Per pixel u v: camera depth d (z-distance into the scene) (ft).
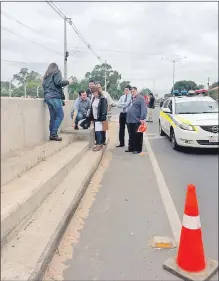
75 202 15.03
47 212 13.17
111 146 33.55
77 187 16.56
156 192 17.98
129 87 31.45
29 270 9.07
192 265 10.13
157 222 13.87
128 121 28.99
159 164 24.88
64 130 28.58
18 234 11.20
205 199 16.85
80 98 29.94
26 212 12.25
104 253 11.27
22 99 17.99
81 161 22.57
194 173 22.07
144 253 11.32
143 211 15.11
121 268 10.42
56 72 21.85
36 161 17.88
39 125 21.34
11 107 16.39
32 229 11.60
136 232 12.90
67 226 13.26
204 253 11.50
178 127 29.32
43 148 19.21
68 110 32.04
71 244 11.85
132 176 21.36
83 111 29.84
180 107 33.30
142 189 18.52
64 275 9.96
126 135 42.06
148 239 12.32
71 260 10.80
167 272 10.28
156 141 36.78
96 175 21.56
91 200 16.58
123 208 15.48
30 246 10.38
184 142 28.68
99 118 26.84
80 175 18.89
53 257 10.91
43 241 10.73
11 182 14.42
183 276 9.98
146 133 44.21
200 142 28.04
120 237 12.46
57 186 16.62
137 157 27.63
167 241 11.85
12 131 16.57
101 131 27.09
